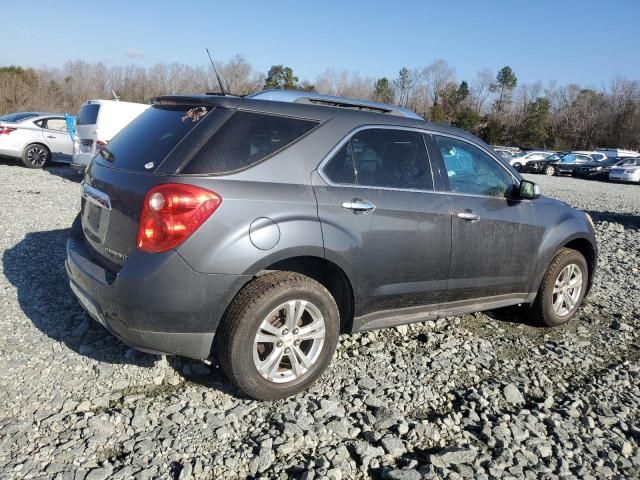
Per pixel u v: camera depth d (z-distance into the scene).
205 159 2.99
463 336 4.46
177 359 3.64
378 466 2.75
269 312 3.07
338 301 3.61
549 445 3.02
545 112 75.75
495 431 3.09
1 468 2.53
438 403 3.38
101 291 3.03
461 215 3.89
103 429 2.87
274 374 3.19
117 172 3.26
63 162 15.23
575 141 74.62
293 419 3.06
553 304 4.72
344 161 3.44
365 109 3.82
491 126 77.44
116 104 11.02
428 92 83.94
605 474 2.81
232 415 3.06
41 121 14.28
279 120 3.29
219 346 3.08
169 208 2.84
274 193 3.09
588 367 4.08
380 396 3.40
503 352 4.22
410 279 3.70
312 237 3.17
